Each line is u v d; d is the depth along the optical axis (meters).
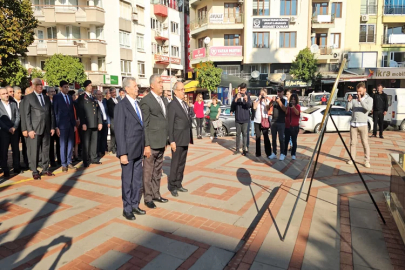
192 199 5.39
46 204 5.23
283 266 3.03
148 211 4.84
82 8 27.55
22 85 20.36
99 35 28.86
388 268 2.96
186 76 42.44
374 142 11.02
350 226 3.87
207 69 28.83
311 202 4.73
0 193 5.84
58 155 8.55
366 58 31.23
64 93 7.58
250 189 5.93
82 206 5.12
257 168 7.59
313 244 3.45
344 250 3.31
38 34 28.61
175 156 5.54
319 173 6.69
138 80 33.00
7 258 3.48
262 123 8.63
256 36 31.08
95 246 3.73
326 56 30.80
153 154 4.95
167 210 4.88
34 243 3.83
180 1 40.78
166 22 37.03
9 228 4.28
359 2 30.83
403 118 15.23
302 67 28.86
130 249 3.64
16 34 13.23
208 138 13.53
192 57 34.06
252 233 3.75
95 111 8.11
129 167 4.53
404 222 3.30
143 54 33.66
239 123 9.30
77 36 28.97
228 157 9.02
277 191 5.40
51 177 7.00
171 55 38.31
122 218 4.58
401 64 31.14
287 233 3.72
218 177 6.82
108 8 28.97
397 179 3.73
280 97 8.27
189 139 5.64
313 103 22.78
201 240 3.86
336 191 5.24
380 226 3.86
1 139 7.00
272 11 30.73
